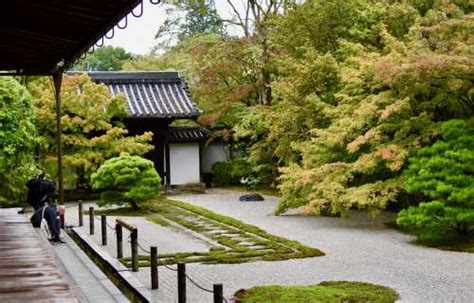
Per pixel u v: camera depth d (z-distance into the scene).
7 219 10.91
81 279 8.44
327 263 10.41
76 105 21.27
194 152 26.12
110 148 21.70
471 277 9.09
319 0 18.91
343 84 16.27
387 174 15.25
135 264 9.89
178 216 17.45
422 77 12.44
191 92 26.86
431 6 15.87
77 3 5.96
